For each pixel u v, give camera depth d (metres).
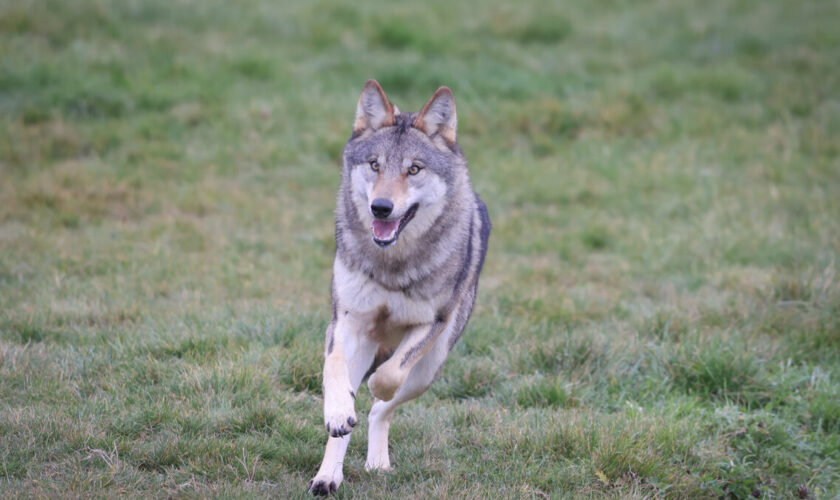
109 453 14.75
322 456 15.49
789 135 38.19
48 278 23.25
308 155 35.53
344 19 50.03
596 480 15.29
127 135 35.09
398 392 15.63
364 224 14.97
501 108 40.12
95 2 45.09
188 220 28.81
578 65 46.25
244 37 46.09
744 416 17.66
